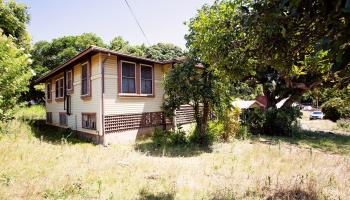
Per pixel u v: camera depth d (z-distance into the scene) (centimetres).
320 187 504
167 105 1032
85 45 2892
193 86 968
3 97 721
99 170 624
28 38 1875
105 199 450
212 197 462
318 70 312
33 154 704
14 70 742
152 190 498
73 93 1345
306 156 854
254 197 460
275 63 259
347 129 2181
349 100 430
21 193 450
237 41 265
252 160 783
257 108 1589
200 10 491
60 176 554
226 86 989
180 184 538
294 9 160
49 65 2808
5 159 618
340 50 135
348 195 473
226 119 1163
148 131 1257
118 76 1129
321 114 3459
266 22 196
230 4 280
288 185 509
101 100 1062
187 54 1015
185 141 1060
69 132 1323
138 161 741
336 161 784
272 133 1520
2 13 1623
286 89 1809
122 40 3142
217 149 977
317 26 178
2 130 869
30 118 1895
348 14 132
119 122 1129
